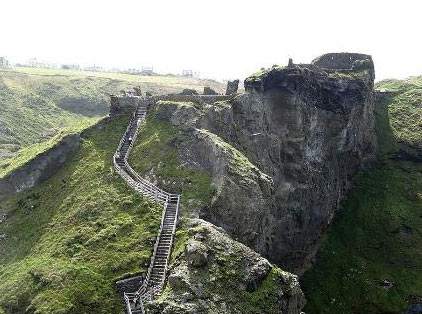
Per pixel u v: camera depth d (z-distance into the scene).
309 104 88.38
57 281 41.31
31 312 39.69
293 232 83.88
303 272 90.88
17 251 49.41
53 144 61.19
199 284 39.56
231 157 55.44
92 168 57.84
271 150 78.50
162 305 37.22
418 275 91.44
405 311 85.38
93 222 49.12
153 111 65.94
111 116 66.62
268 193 56.84
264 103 79.88
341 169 104.44
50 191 56.72
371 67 113.00
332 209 101.25
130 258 43.91
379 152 118.25
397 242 97.56
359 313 85.00
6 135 110.00
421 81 148.12
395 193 107.44
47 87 151.25
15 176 58.44
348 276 90.81
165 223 48.16
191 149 57.94
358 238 98.81
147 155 58.84
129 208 50.53
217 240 44.19
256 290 41.56
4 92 137.00
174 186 53.91
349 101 101.25
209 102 68.69
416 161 115.44
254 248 53.22
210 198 51.81
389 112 130.38
